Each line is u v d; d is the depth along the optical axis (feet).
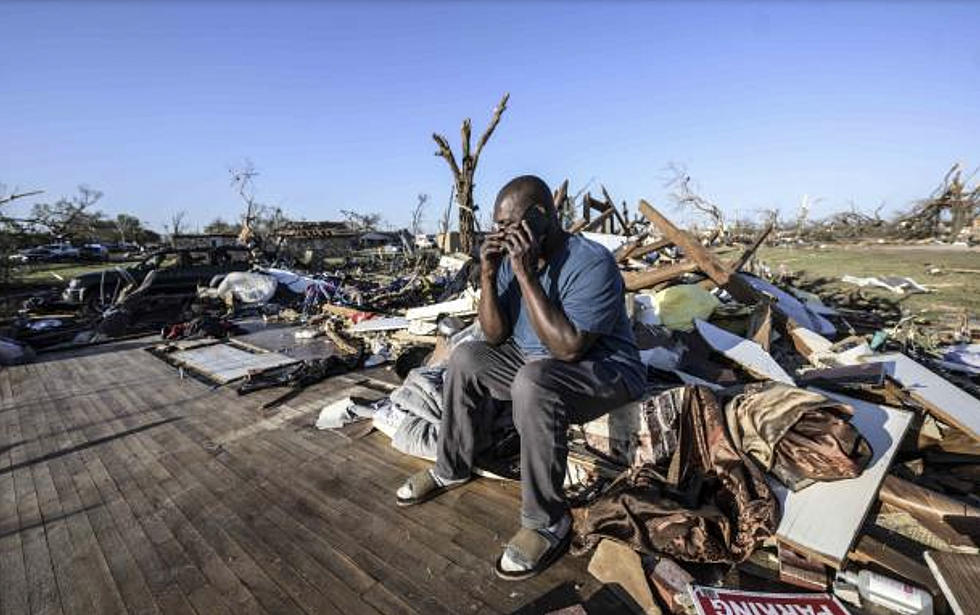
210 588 6.92
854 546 6.50
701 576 6.50
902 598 5.76
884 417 8.25
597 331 7.13
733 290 15.76
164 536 8.18
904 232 106.22
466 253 36.17
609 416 8.85
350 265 65.98
